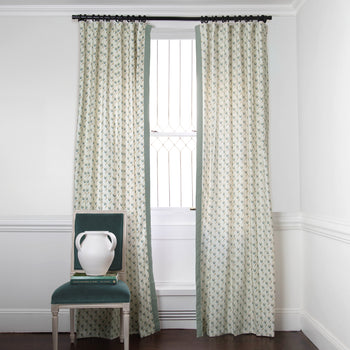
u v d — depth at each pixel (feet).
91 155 10.41
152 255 11.03
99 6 10.85
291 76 10.94
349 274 7.79
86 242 9.11
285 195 10.80
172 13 10.97
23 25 10.84
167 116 11.58
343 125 7.97
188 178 11.52
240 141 10.48
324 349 8.97
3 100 10.75
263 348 9.39
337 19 8.24
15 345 9.60
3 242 10.61
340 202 8.13
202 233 10.54
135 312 10.43
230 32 10.89
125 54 10.76
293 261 10.75
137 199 10.48
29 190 10.68
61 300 8.38
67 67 10.81
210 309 10.21
